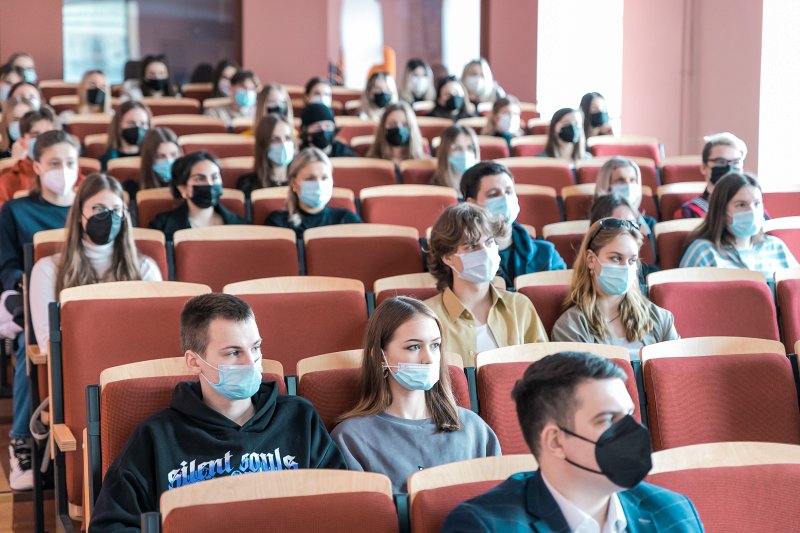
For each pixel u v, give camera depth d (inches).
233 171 243.9
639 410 125.4
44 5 440.8
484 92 393.4
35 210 185.6
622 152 294.0
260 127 235.5
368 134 327.6
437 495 84.0
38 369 152.9
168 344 133.6
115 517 98.4
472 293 145.3
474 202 176.4
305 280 149.0
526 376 77.7
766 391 128.3
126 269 155.0
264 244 173.8
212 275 170.4
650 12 417.1
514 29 488.7
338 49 574.6
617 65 460.4
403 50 576.4
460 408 116.4
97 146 279.9
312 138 266.1
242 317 107.3
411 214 212.8
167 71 399.2
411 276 153.5
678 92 403.2
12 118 286.0
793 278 165.0
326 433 110.1
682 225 197.9
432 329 113.1
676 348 131.0
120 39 462.6
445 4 571.2
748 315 157.9
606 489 75.4
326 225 201.3
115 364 131.0
